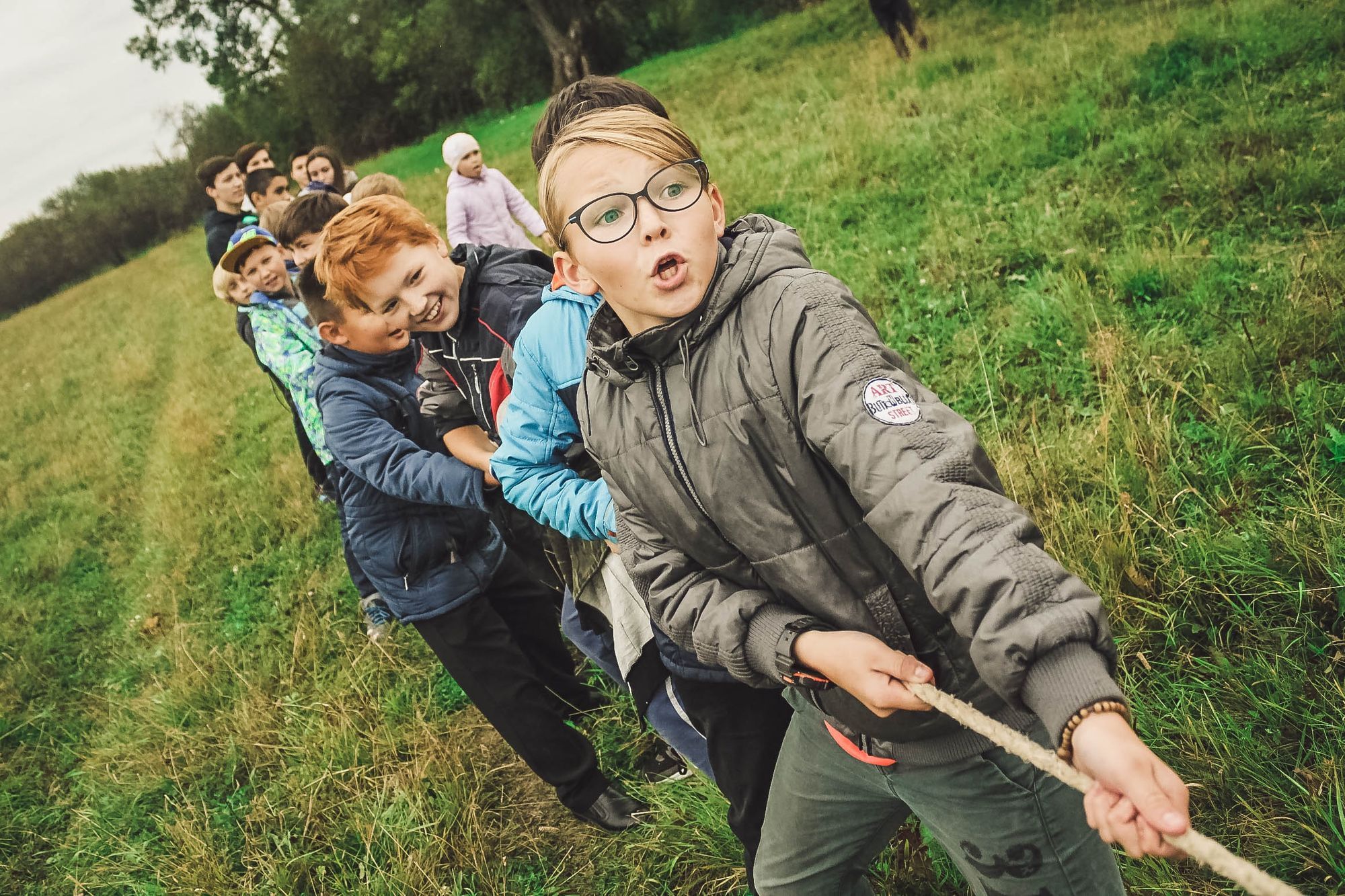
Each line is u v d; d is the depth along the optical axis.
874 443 1.20
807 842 1.78
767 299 1.33
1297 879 2.00
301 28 37.97
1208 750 2.28
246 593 5.50
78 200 54.62
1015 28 9.70
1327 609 2.47
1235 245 4.18
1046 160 5.95
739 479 1.36
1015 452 3.33
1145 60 6.64
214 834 3.62
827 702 1.49
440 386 2.66
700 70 18.25
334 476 4.16
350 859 3.29
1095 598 1.06
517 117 27.94
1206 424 3.24
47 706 5.42
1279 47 5.87
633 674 2.50
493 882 3.03
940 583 1.12
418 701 3.93
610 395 1.49
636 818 3.04
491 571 3.13
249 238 4.18
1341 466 2.83
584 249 1.35
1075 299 4.21
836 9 17.92
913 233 5.66
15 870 4.06
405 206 2.43
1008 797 1.44
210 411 9.58
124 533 7.83
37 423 13.55
